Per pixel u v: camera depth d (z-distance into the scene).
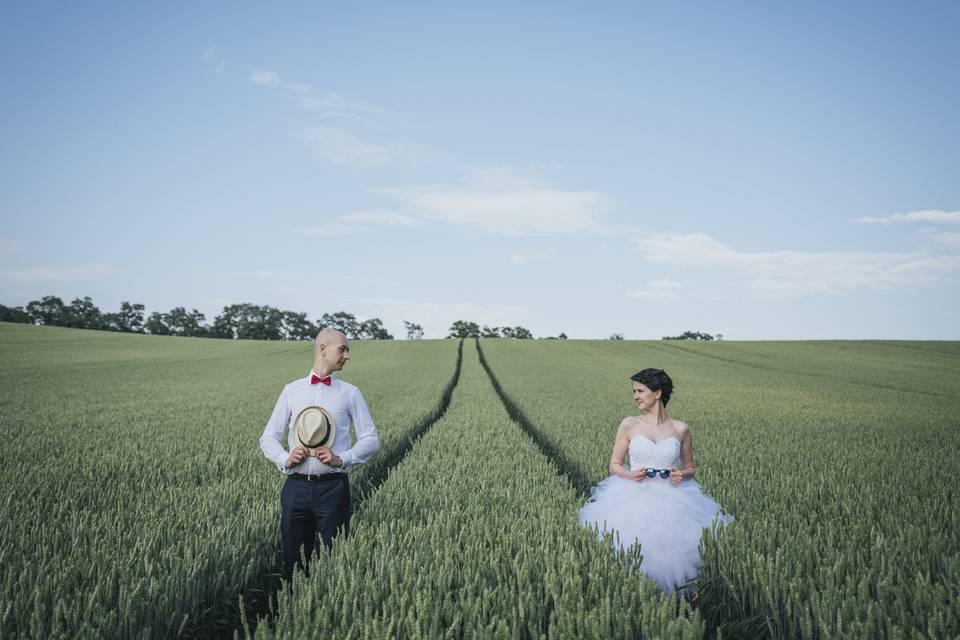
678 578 4.67
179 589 4.08
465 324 148.38
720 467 9.34
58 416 16.16
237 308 138.50
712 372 40.44
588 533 4.64
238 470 8.93
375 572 3.99
